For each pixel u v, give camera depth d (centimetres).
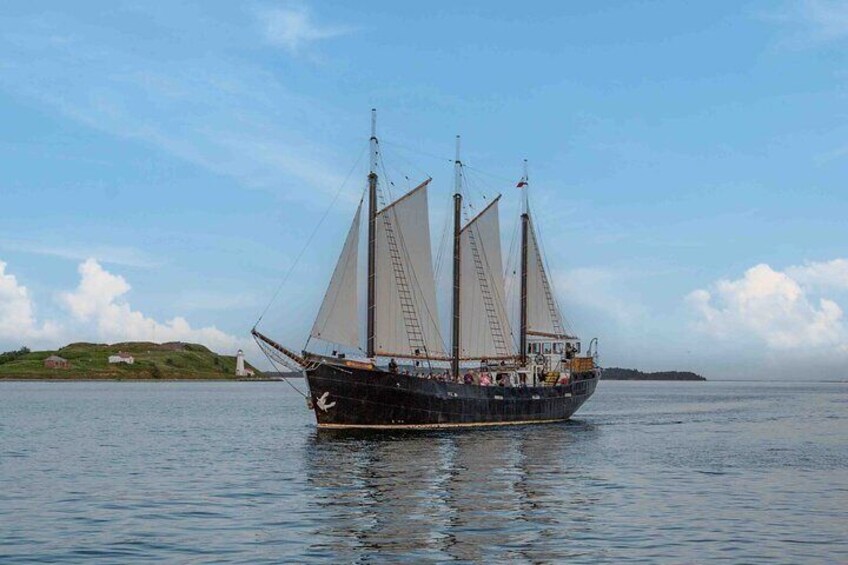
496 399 9544
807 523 3903
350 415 8394
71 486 5091
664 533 3659
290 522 3897
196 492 4816
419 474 5531
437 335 9769
